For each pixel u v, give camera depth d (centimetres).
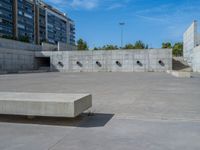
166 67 4109
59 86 1605
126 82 1930
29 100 643
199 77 2544
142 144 464
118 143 471
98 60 4456
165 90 1327
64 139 500
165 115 700
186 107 820
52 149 445
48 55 4719
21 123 632
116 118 672
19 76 2922
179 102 921
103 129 568
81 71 4556
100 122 632
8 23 8919
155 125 595
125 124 609
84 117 689
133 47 8306
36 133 545
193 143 467
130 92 1245
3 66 3803
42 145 466
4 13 8675
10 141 492
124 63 4309
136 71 4244
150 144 464
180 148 441
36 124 621
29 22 10212
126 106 845
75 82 1959
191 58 4359
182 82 1886
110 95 1130
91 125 605
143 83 1817
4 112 655
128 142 476
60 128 582
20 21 9569
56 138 507
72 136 520
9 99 662
